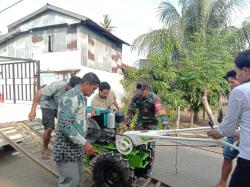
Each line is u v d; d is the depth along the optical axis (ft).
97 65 59.52
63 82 17.78
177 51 41.45
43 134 18.12
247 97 8.34
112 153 13.20
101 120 14.58
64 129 10.85
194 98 36.50
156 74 34.30
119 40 66.44
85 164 14.80
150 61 35.12
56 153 11.43
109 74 64.23
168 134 13.56
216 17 43.06
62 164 11.48
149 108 15.53
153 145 15.85
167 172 18.95
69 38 53.47
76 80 15.78
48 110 17.12
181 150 25.22
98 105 18.81
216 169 19.95
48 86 17.37
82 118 11.35
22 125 21.38
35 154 17.65
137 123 15.83
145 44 43.57
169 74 33.86
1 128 20.11
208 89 36.19
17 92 32.07
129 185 12.82
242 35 42.47
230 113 8.69
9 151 22.17
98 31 58.65
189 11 43.27
